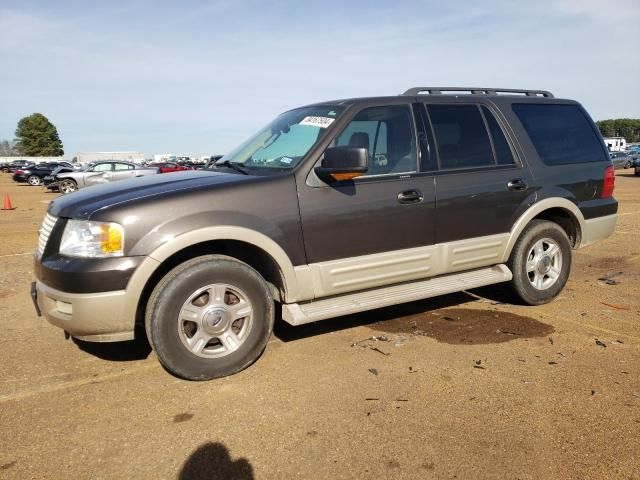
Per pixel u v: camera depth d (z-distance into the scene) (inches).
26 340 167.6
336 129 153.7
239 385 132.5
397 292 162.7
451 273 177.2
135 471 97.3
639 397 122.2
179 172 167.6
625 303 197.5
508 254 184.2
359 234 153.0
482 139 180.7
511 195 181.5
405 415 115.3
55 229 133.6
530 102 198.1
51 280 127.5
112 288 123.8
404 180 160.6
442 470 95.5
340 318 185.0
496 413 115.6
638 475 93.7
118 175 938.1
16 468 98.7
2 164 2834.6
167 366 130.7
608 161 209.8
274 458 100.3
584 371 136.9
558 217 205.2
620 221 425.1
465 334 166.6
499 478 93.1
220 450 103.4
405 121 167.5
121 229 124.9
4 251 330.6
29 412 120.1
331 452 101.9
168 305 128.1
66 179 915.4
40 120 4638.3
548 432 107.7
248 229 135.8
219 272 133.3
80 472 97.3
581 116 210.1
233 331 138.6
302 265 145.6
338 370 139.9
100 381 136.5
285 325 178.4
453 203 169.0
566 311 189.0
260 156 166.4
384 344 158.7
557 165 193.8
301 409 119.0
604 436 106.0
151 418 116.6
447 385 129.9
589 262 271.1
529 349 153.0
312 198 145.7
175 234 128.0
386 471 95.6
